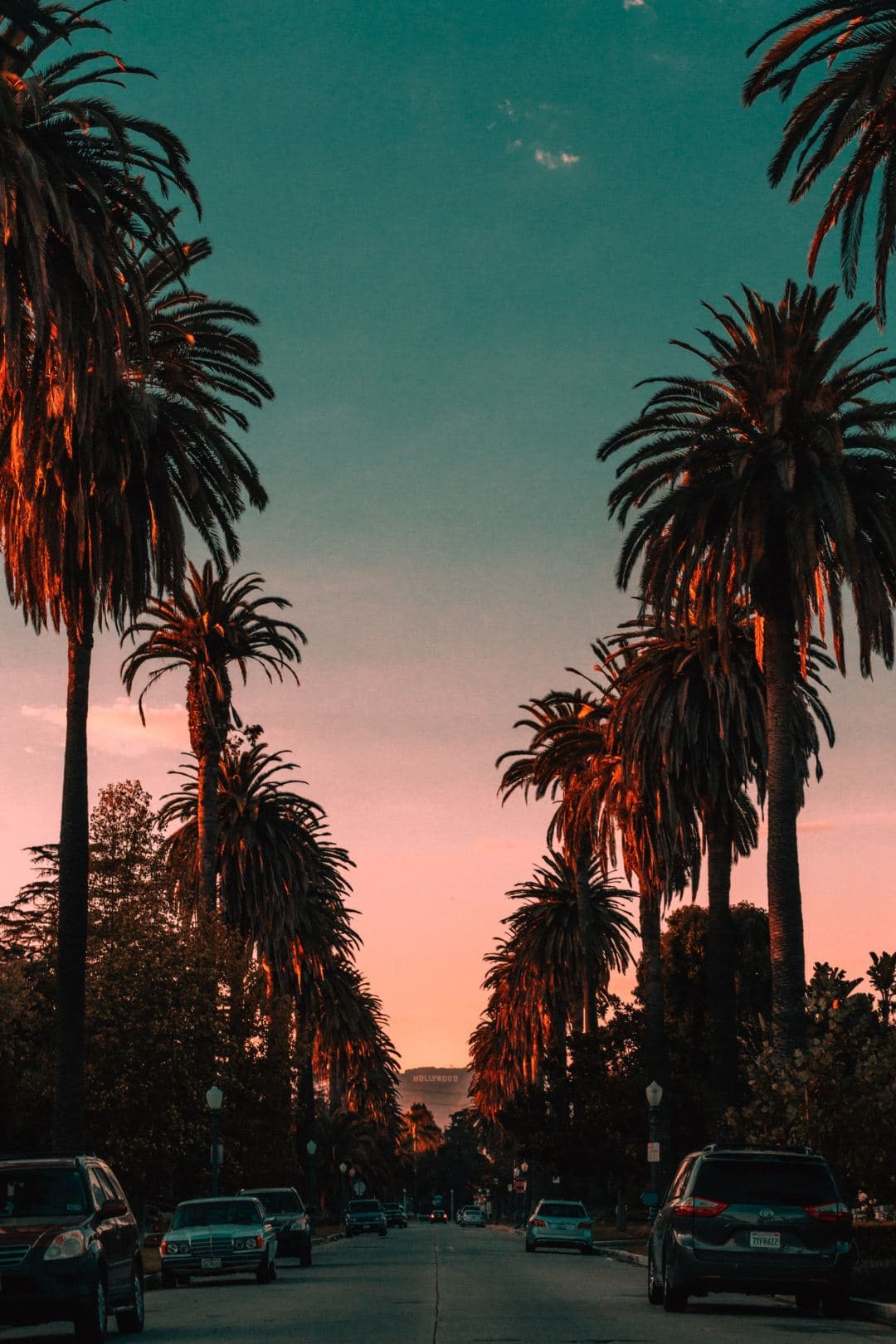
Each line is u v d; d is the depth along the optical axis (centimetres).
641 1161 6306
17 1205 1641
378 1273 3058
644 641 4609
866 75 2062
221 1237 2778
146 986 4325
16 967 4647
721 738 4266
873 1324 1725
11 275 2670
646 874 4991
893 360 3228
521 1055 9469
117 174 2786
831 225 2227
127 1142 4194
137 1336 1702
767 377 3288
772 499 3212
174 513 3309
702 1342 1476
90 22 2733
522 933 8075
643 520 3338
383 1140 14050
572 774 5766
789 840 3234
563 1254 4397
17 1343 1712
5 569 3212
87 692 3225
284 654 5319
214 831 5266
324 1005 7725
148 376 3412
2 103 2420
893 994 2969
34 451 3034
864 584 3117
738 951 7406
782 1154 1866
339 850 7288
